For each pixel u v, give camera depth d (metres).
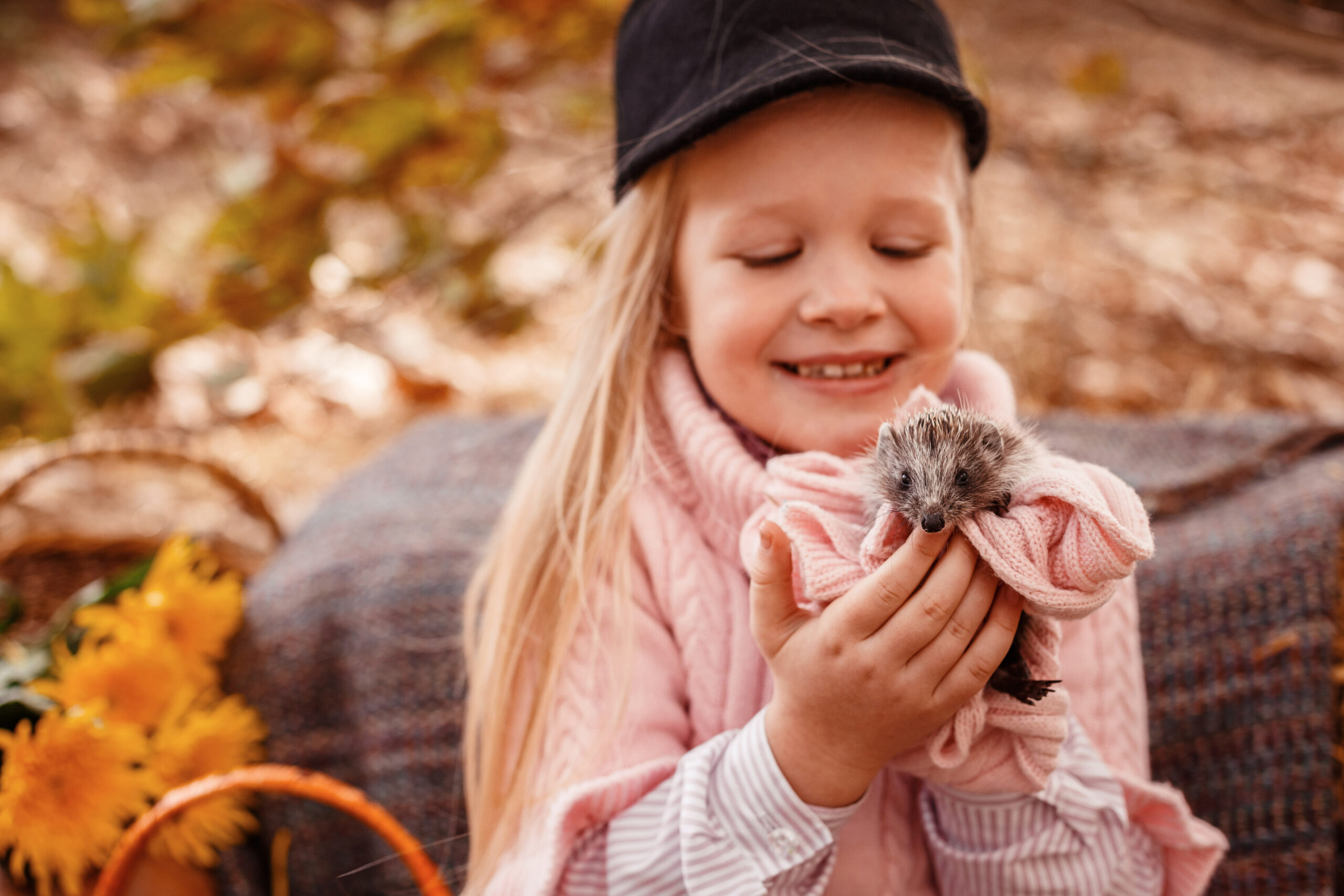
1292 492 0.99
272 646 0.99
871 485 0.69
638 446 0.79
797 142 0.74
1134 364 1.59
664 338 0.83
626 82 0.81
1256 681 0.93
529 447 1.15
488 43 1.39
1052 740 0.69
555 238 1.99
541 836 0.74
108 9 1.25
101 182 2.12
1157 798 0.75
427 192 1.85
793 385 0.77
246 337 1.74
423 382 1.63
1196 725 0.94
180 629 0.95
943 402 0.81
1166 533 0.99
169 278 1.77
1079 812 0.72
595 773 0.74
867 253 0.75
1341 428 1.05
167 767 0.90
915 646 0.66
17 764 0.85
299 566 1.02
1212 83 2.62
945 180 0.77
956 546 0.66
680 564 0.78
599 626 0.78
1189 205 2.07
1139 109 2.38
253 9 1.24
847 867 0.76
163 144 2.29
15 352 1.25
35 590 1.03
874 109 0.75
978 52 2.81
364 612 0.99
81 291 1.31
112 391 1.35
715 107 0.74
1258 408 1.48
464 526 1.04
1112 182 2.09
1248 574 0.95
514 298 1.70
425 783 0.96
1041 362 1.59
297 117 1.45
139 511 1.38
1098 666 0.77
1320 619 0.93
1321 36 1.84
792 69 0.73
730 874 0.70
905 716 0.67
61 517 1.33
